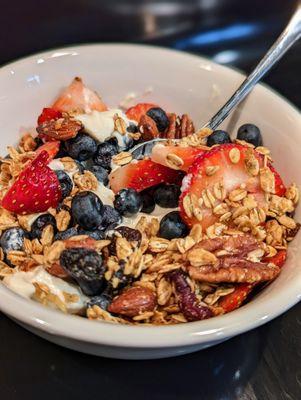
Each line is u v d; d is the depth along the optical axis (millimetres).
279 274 222
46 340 232
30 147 284
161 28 397
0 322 238
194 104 307
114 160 265
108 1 406
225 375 226
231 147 247
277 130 276
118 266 214
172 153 249
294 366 230
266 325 242
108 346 191
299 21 292
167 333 187
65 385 220
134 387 221
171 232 241
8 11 400
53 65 298
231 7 408
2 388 218
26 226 241
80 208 233
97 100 296
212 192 240
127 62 305
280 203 245
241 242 228
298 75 363
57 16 402
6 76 287
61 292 218
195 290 217
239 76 293
